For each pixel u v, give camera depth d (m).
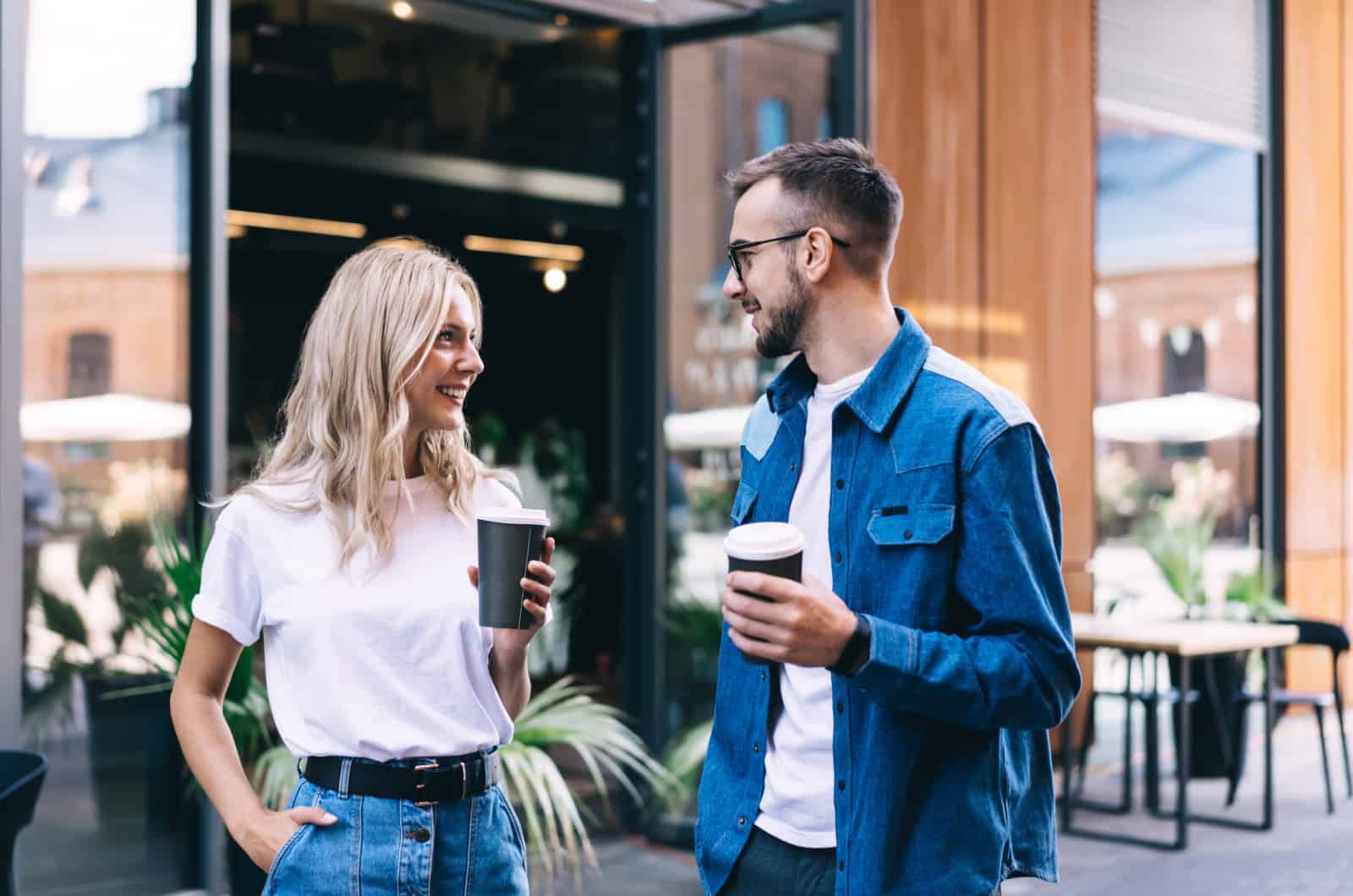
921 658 1.47
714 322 4.93
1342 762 6.52
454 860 1.71
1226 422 7.25
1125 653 5.54
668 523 5.05
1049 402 5.91
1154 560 5.86
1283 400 7.56
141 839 3.86
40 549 3.69
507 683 1.82
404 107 5.15
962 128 5.47
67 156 3.76
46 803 3.70
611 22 5.00
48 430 3.72
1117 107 6.55
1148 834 5.11
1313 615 7.71
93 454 3.79
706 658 4.94
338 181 5.18
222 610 1.73
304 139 4.94
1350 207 7.97
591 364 6.12
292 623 1.71
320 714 1.70
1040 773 1.77
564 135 5.13
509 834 1.80
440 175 5.21
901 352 1.68
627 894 4.25
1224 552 7.27
